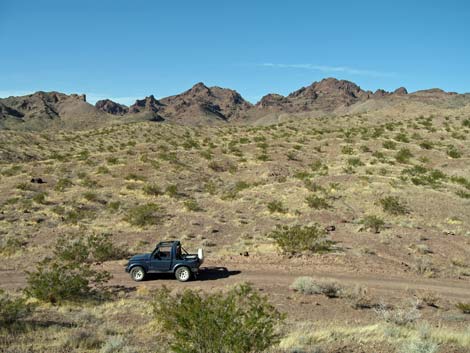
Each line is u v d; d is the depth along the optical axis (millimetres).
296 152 56188
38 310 14227
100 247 22500
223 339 7516
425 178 40531
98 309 14445
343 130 76312
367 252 22219
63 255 21578
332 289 16516
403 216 29641
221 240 25609
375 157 52219
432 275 19328
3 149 70125
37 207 34094
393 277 18984
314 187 36625
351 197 34312
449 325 12914
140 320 13102
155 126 108375
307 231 22438
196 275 18891
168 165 48906
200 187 42250
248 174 47156
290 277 18797
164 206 34562
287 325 12141
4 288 17766
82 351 9961
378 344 9906
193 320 7691
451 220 29109
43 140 90938
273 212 31344
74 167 50688
